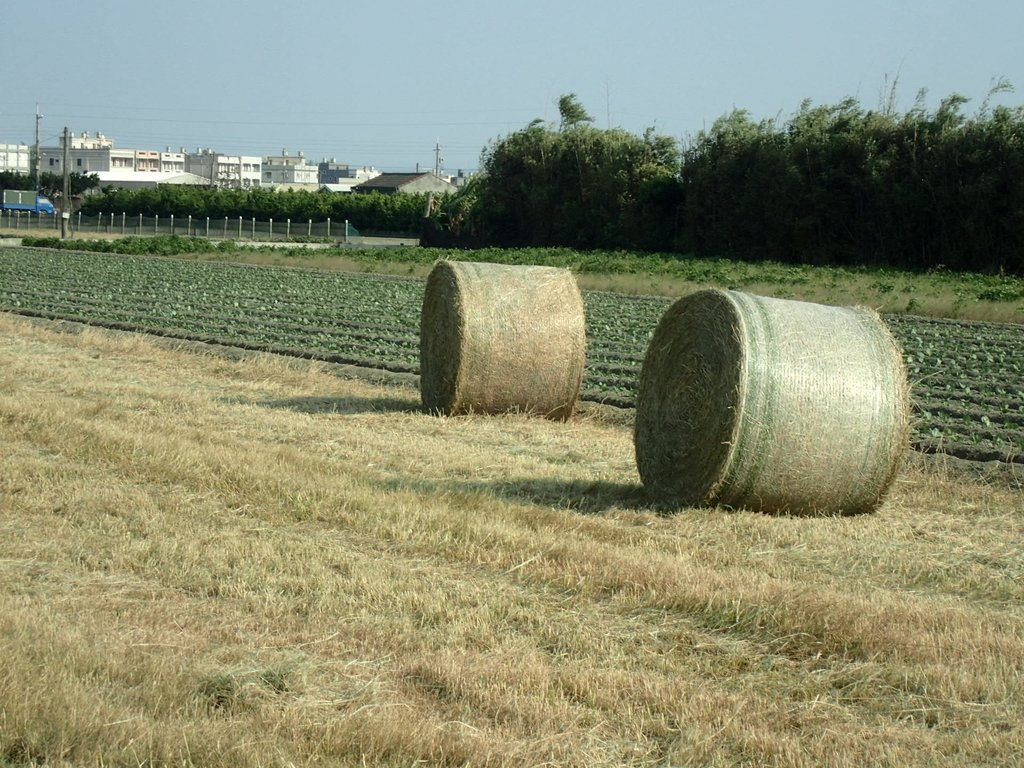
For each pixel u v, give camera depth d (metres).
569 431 17.67
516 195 84.56
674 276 51.56
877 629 8.56
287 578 9.58
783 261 67.19
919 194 61.81
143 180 192.50
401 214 109.00
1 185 152.12
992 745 6.91
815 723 7.21
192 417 17.28
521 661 7.89
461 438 16.83
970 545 11.52
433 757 6.57
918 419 18.56
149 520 11.28
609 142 79.62
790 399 12.30
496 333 18.14
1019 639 8.62
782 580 9.97
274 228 109.62
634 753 6.80
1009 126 59.66
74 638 7.82
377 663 7.93
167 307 34.38
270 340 27.61
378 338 28.00
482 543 10.77
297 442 15.78
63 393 19.00
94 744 6.46
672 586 9.42
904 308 38.25
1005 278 51.56
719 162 70.94
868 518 12.67
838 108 67.69
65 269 49.75
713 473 12.52
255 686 7.36
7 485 12.33
